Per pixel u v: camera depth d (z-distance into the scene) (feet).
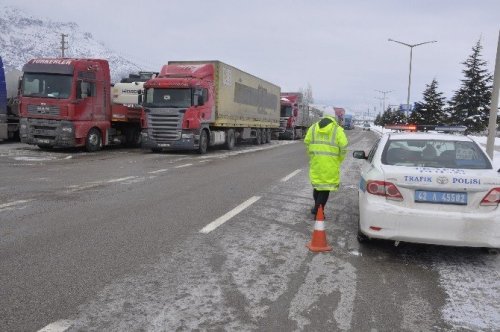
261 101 92.99
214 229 21.65
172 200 28.53
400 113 263.49
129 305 13.17
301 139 135.95
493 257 18.57
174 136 62.18
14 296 13.60
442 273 16.66
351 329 12.16
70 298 13.55
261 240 20.03
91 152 62.49
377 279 15.84
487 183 16.88
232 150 76.84
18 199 27.76
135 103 73.31
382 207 17.53
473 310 13.60
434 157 19.43
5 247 18.10
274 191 32.86
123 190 31.71
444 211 17.02
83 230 20.84
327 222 23.77
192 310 12.98
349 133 221.66
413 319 12.88
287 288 14.75
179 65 67.26
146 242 19.25
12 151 60.03
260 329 11.99
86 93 60.08
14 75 76.38
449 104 175.52
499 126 162.30
